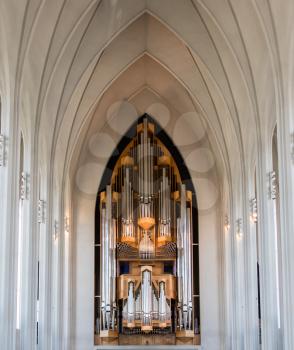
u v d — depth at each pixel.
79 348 29.50
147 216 29.89
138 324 29.20
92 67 26.50
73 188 30.69
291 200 18.30
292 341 18.14
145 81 30.34
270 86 20.97
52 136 25.53
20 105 19.12
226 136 28.02
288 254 18.28
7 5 18.02
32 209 21.98
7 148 18.64
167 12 24.50
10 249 18.52
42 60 22.20
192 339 29.59
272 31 18.89
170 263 30.30
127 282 29.44
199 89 27.94
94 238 30.47
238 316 27.12
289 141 18.42
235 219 27.73
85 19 23.77
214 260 30.23
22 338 21.59
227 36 22.30
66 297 29.09
